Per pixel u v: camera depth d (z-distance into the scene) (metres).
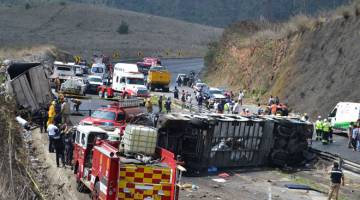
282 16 177.38
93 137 22.70
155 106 57.25
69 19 188.25
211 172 30.66
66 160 27.11
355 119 44.44
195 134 30.05
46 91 40.31
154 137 20.86
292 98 59.97
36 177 23.06
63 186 23.34
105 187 18.80
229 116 32.81
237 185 27.77
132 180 18.69
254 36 83.06
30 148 28.80
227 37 93.44
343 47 56.94
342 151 37.91
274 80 69.50
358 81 51.25
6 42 121.25
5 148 20.75
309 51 63.47
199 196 24.52
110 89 58.28
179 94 71.81
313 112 54.31
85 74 76.19
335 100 52.41
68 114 35.38
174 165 19.00
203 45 187.62
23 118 36.62
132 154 20.62
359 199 26.23
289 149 33.44
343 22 60.16
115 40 168.75
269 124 33.03
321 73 58.06
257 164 32.97
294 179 30.14
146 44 169.75
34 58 81.62
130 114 32.97
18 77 36.84
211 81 89.31
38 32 162.50
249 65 78.31
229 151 31.55
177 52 165.00
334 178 24.86
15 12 191.00
